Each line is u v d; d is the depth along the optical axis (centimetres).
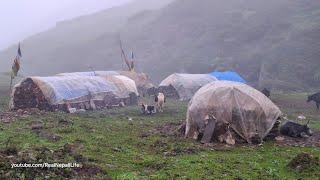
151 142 2125
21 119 2670
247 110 2322
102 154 1748
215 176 1482
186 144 2131
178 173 1489
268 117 2359
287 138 2420
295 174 1592
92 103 3738
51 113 3122
